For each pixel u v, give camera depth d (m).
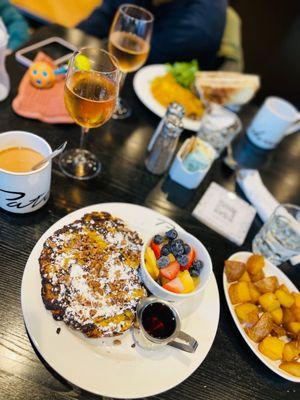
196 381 0.73
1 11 1.79
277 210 0.99
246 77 1.39
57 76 1.20
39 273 0.75
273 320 0.85
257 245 1.02
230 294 0.85
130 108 1.28
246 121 1.47
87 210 0.89
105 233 0.84
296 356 0.80
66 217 0.85
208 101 1.36
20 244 0.82
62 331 0.69
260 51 2.86
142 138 1.20
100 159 1.08
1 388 0.63
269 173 1.28
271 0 2.69
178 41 1.66
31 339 0.67
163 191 1.07
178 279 0.77
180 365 0.71
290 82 2.86
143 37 1.17
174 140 1.05
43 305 0.71
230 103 1.41
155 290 0.76
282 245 0.98
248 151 1.34
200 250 0.83
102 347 0.70
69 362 0.65
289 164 1.36
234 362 0.77
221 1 1.77
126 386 0.66
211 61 1.82
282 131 1.31
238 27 1.96
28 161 0.83
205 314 0.80
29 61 1.21
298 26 2.69
